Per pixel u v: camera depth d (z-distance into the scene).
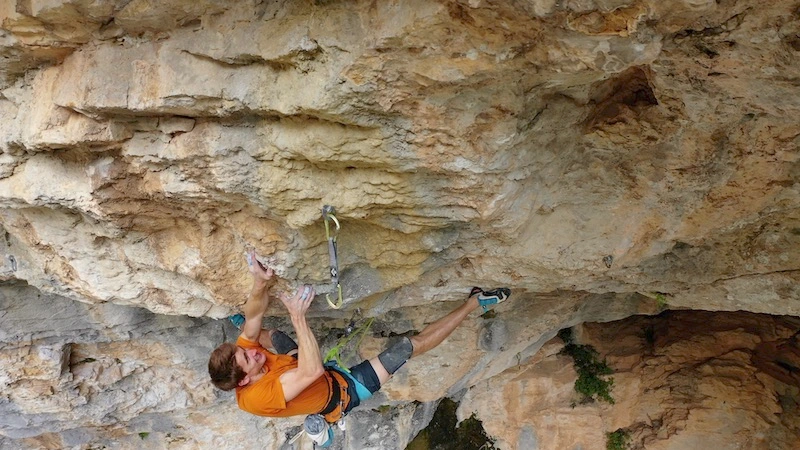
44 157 4.18
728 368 9.02
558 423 9.80
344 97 3.15
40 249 5.03
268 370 4.56
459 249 4.79
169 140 3.77
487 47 2.88
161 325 6.92
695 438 9.03
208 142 3.68
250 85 3.34
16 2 3.31
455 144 3.44
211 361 4.40
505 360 8.73
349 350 7.66
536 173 4.03
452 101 3.23
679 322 9.85
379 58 2.98
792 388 8.55
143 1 3.21
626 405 9.59
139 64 3.47
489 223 4.24
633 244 4.66
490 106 3.27
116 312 6.58
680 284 5.43
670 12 2.50
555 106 3.58
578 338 9.82
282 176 3.75
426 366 8.16
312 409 4.60
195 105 3.49
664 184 4.14
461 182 3.74
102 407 7.85
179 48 3.39
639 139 3.82
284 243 4.36
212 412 8.70
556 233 4.69
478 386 9.92
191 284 4.98
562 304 7.26
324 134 3.44
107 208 4.17
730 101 3.32
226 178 3.80
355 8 2.94
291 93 3.26
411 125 3.36
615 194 4.38
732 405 8.85
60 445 8.98
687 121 3.59
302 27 3.06
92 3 3.21
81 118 3.73
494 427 10.20
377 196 3.87
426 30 2.81
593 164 4.17
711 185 4.03
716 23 2.76
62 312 6.49
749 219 4.29
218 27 3.27
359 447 9.70
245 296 4.87
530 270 5.11
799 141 3.51
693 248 4.90
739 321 9.43
